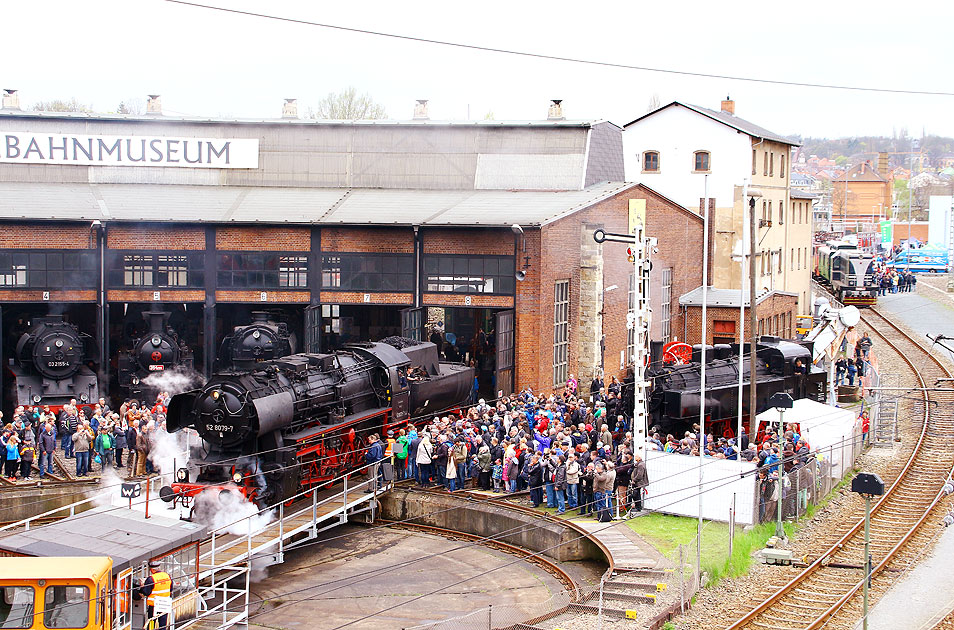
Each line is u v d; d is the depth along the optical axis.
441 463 30.12
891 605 21.97
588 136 45.91
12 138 43.81
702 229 54.06
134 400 36.62
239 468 26.45
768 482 27.42
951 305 71.88
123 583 18.84
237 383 26.72
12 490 29.08
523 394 34.94
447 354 42.56
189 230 38.84
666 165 60.72
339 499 28.41
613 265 44.44
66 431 32.31
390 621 22.59
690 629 20.34
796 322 55.69
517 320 38.44
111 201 40.72
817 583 23.44
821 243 107.69
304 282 39.50
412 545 28.16
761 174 61.12
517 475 29.19
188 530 20.95
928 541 26.53
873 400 41.69
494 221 38.22
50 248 37.75
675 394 34.25
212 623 21.88
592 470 26.89
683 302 50.41
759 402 37.72
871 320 66.44
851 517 28.80
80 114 44.56
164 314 38.78
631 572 22.89
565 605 22.39
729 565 23.84
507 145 46.38
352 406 30.78
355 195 44.25
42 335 36.78
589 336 42.41
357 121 46.69
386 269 39.41
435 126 46.66
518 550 27.22
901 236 129.75
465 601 23.88
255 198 42.97
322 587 24.92
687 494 27.17
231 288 39.28
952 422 40.25
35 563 18.03
